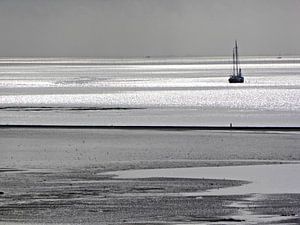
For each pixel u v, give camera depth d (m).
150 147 114.75
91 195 70.88
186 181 79.00
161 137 129.75
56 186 76.19
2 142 123.12
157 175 83.62
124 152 108.38
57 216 61.53
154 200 68.25
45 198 69.31
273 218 60.25
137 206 65.44
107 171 87.50
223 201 67.38
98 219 60.59
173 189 74.00
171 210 63.78
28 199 68.94
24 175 84.50
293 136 129.62
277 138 126.69
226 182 78.06
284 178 80.25
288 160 97.44
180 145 117.25
